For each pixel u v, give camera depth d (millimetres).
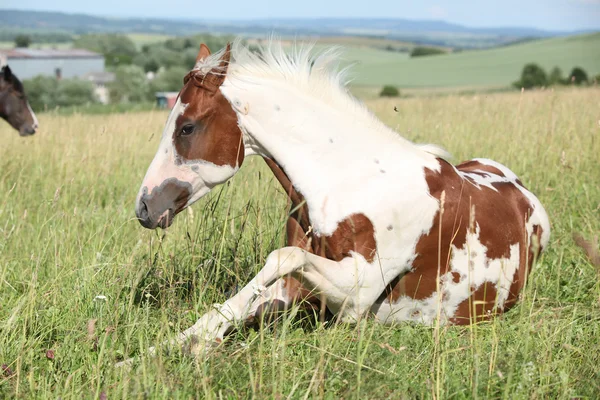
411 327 4113
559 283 4949
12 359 3740
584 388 3465
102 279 4602
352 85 4281
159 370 3199
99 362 3469
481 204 4379
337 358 3594
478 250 4273
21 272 5059
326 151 3920
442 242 4105
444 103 18000
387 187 3912
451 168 4312
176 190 3912
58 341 4027
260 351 3371
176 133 3891
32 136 11344
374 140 4066
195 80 3852
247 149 4004
